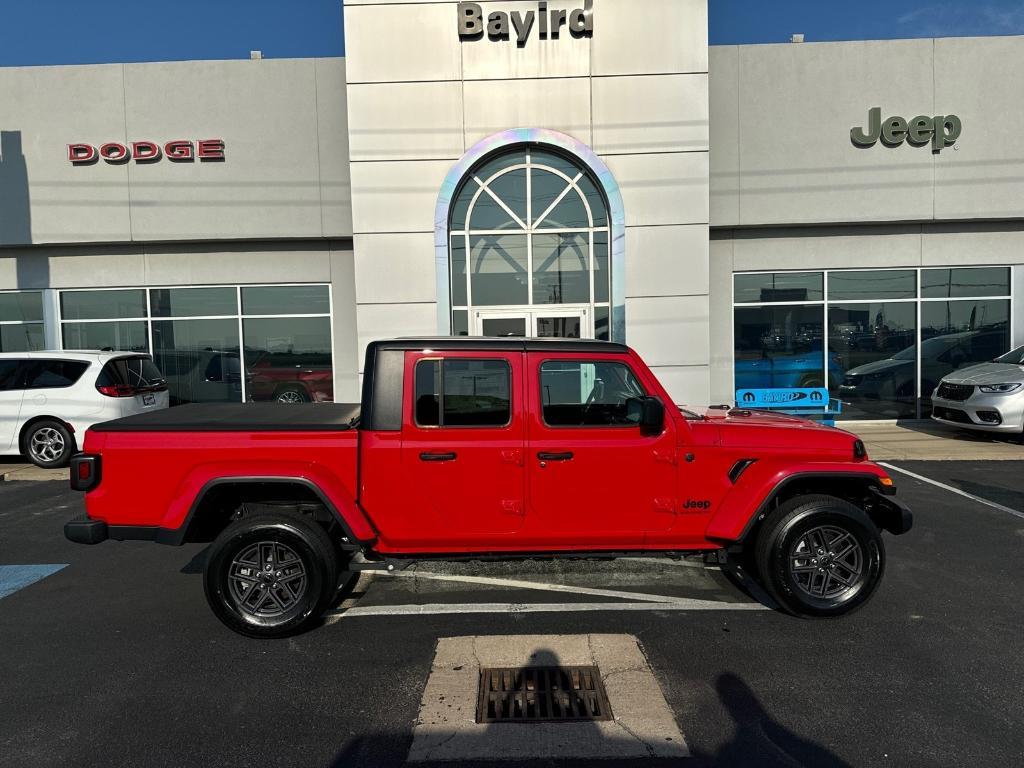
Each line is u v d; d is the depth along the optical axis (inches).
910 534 230.4
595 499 161.2
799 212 463.8
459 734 116.0
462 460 158.1
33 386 358.9
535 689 131.3
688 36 401.1
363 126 406.3
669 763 107.1
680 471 162.6
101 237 466.9
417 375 159.3
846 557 164.7
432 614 171.3
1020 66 452.8
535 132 403.2
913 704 124.1
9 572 205.9
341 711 124.6
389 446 156.9
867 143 457.1
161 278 489.1
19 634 160.7
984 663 140.0
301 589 155.9
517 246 423.5
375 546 160.9
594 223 420.2
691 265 408.8
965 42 452.8
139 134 462.9
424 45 403.5
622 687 131.0
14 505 287.7
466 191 419.5
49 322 493.4
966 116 455.8
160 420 165.9
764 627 160.1
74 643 155.4
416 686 133.7
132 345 495.5
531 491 159.6
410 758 109.6
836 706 123.8
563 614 170.1
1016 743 111.6
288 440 157.4
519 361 160.9
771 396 405.4
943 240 481.4
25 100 458.6
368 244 411.2
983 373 399.9
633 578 198.1
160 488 155.3
